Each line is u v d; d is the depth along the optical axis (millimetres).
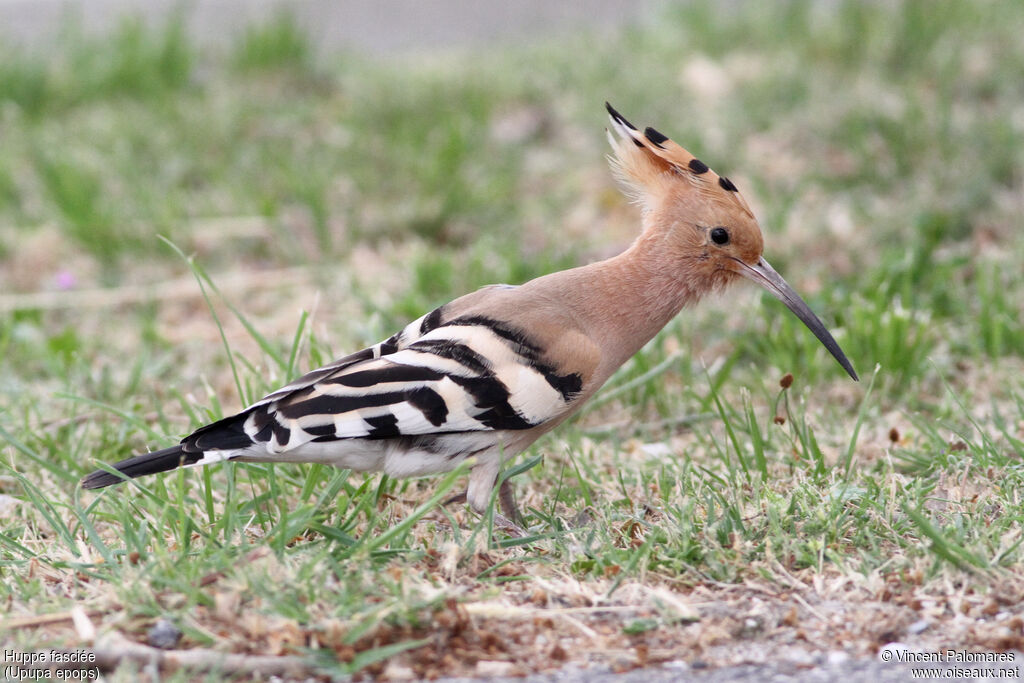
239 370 11383
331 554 6883
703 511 7871
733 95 17031
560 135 16719
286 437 7418
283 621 6203
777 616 6594
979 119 15391
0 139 16984
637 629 6461
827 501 7617
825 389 10672
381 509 8383
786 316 11125
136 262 14148
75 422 10023
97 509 8281
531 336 7871
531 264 12969
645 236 8578
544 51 19484
